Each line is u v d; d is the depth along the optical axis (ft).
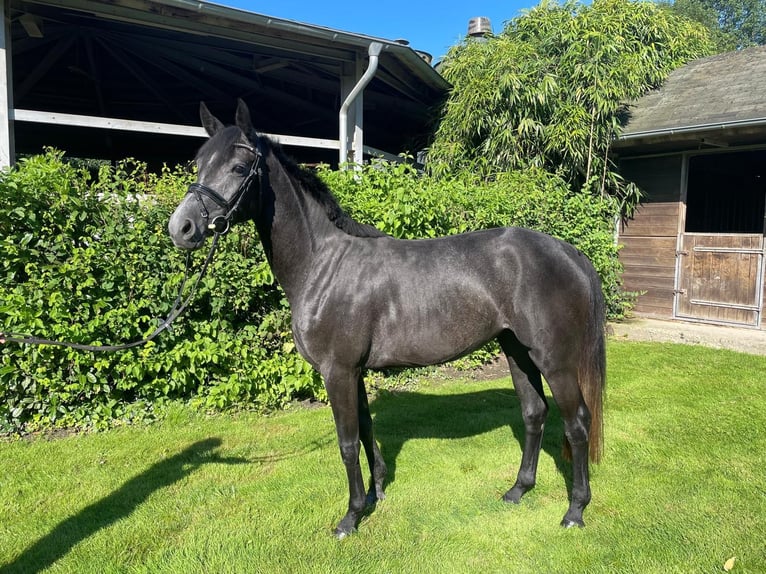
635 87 24.67
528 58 25.82
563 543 8.11
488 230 8.87
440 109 28.71
